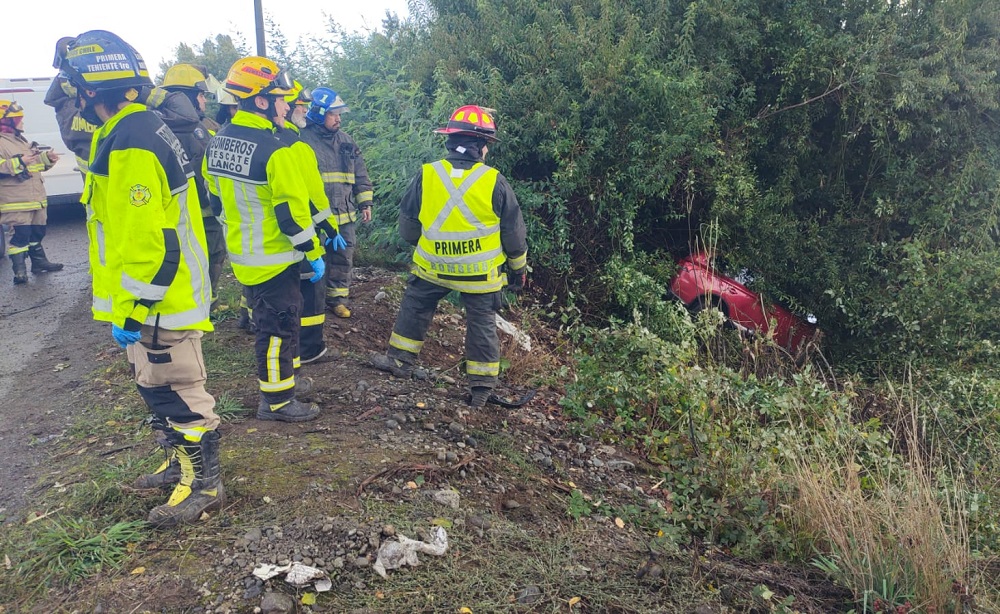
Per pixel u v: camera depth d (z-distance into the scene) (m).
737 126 8.62
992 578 3.89
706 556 3.70
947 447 5.54
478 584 2.97
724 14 8.18
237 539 2.96
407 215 4.64
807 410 5.43
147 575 2.75
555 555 3.31
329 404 4.44
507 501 3.74
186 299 2.91
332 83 9.20
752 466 4.39
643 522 3.94
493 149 7.57
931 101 8.27
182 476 3.13
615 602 3.09
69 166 10.03
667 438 4.94
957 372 6.83
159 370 2.92
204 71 6.30
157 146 2.75
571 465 4.44
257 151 3.70
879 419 5.83
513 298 7.37
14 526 3.10
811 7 8.78
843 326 8.45
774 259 8.41
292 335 4.03
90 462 3.62
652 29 8.13
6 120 7.14
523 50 7.94
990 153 8.66
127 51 2.75
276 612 2.61
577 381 5.55
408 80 8.71
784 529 3.96
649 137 7.71
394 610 2.75
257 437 3.83
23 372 5.02
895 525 3.80
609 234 7.92
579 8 7.91
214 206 4.03
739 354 6.89
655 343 5.79
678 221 8.78
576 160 7.63
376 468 3.62
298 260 3.91
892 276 8.32
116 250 2.72
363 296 6.71
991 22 8.59
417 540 3.12
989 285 7.50
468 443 4.25
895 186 8.80
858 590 3.50
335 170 5.79
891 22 8.44
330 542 3.00
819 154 9.14
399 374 5.00
